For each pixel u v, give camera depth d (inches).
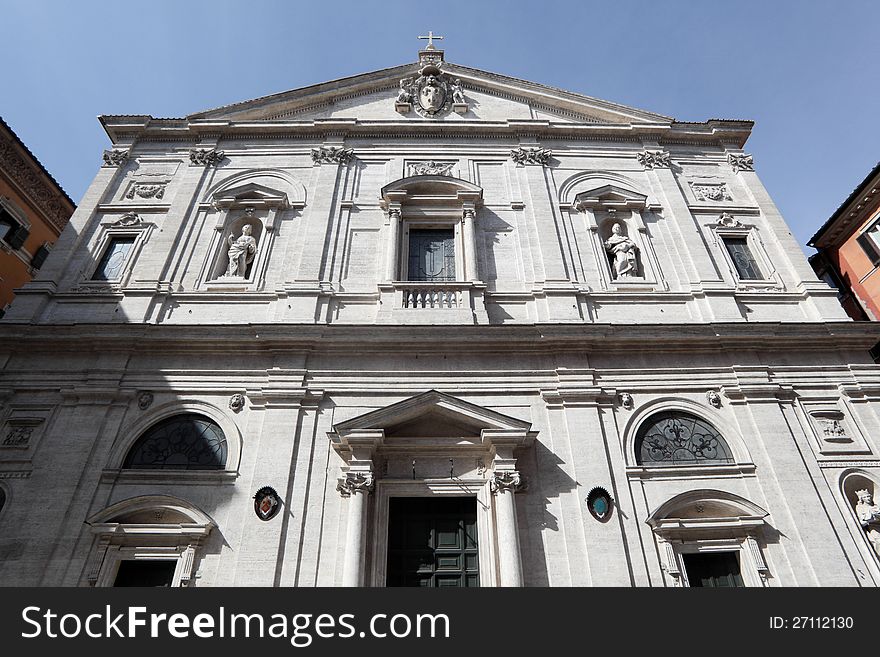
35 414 499.8
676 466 488.1
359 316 575.5
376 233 645.9
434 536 461.4
